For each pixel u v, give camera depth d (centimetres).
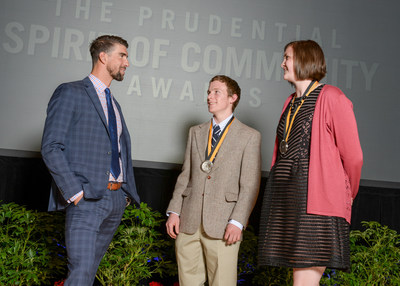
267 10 414
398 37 426
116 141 220
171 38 403
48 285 336
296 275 186
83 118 210
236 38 409
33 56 386
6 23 385
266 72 408
